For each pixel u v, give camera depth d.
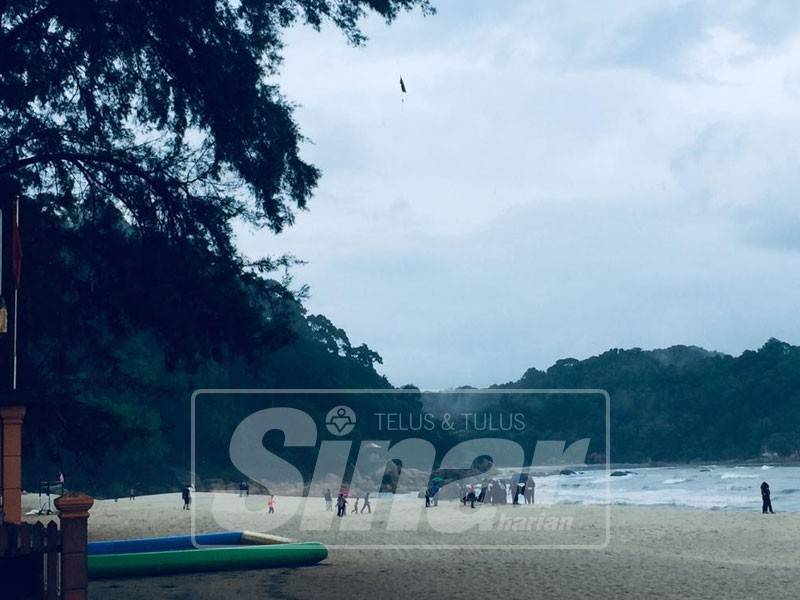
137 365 52.59
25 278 21.55
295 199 21.94
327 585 18.39
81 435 25.25
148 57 20.95
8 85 19.16
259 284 22.56
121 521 43.56
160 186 21.47
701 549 28.42
